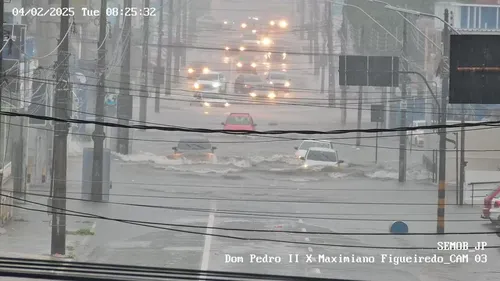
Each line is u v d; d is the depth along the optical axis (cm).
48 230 7869
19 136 9156
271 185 10488
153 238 7562
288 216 8688
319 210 9031
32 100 9294
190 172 11156
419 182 11250
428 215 9062
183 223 8106
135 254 6944
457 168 10381
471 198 10119
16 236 7531
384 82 10162
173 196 9469
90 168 9056
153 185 10125
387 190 10569
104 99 12125
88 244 7281
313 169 11662
